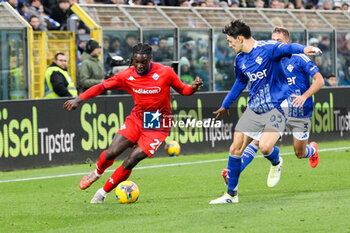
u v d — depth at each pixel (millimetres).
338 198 18953
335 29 46125
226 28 19219
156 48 39781
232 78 42562
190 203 19641
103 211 18766
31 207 19984
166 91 20000
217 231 15086
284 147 36312
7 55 35344
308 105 23000
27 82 36000
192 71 41000
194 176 26359
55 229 16516
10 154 29797
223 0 46781
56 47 37938
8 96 35500
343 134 39219
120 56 38594
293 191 21594
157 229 15656
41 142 30594
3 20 35344
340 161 29594
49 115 30875
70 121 31438
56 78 33750
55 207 19812
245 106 36375
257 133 19484
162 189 23188
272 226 15320
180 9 41375
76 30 38531
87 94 20094
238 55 19500
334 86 40719
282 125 19438
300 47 18297
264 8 44906
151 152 19906
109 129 32562
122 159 32719
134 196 20156
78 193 22844
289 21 44938
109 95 32938
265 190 22141
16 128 29938
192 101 34594
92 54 35312
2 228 16891
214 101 35375
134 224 16453
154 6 40625
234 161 19203
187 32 40719
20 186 25094
